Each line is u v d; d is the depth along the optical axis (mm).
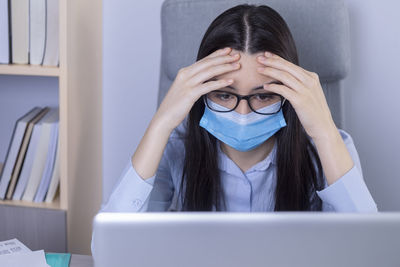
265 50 1170
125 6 1962
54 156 1735
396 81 1880
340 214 671
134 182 1227
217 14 1514
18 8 1671
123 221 667
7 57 1690
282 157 1318
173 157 1467
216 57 1169
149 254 674
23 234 1735
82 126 1835
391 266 668
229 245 671
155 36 1976
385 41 1853
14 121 2107
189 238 670
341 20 1494
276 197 1345
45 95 2072
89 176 1948
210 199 1371
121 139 2086
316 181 1342
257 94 1182
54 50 1687
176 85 1207
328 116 1192
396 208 1982
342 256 670
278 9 1494
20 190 1765
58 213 1709
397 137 1924
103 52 2010
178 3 1540
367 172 1969
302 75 1167
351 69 1892
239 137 1205
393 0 1816
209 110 1243
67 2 1617
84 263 1121
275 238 670
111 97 2049
